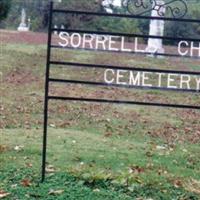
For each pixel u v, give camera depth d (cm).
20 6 3972
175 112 1484
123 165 840
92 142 1005
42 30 3812
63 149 919
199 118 1431
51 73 1922
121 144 1018
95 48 741
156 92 1727
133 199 688
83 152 906
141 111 1455
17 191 691
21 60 2120
